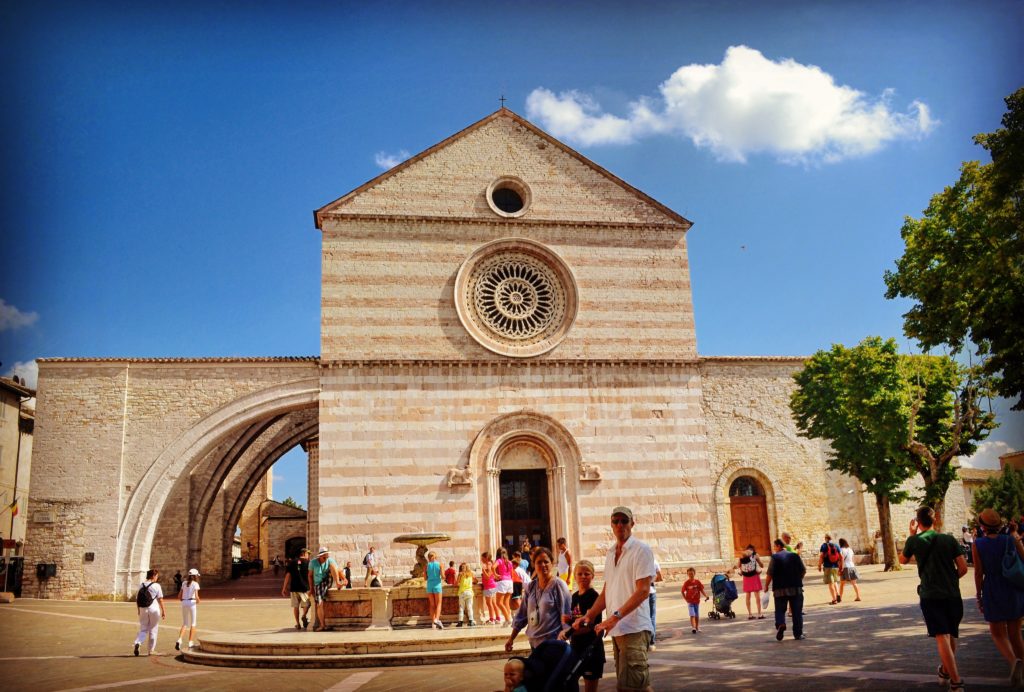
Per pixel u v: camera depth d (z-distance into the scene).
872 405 39.31
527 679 11.22
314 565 28.11
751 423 45.72
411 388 41.44
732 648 20.39
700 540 42.22
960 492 48.31
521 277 44.56
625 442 42.66
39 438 40.69
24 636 28.61
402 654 22.25
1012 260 24.62
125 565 39.84
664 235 45.88
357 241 42.88
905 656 16.67
